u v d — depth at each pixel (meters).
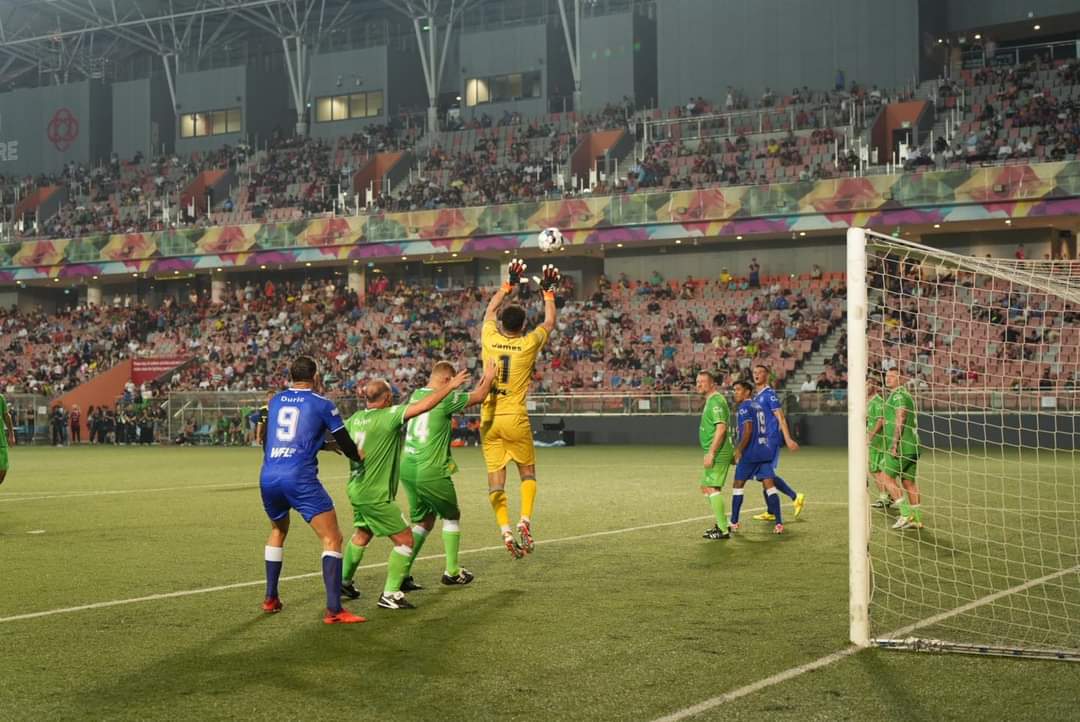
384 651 6.09
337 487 18.84
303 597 7.88
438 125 53.00
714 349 37.91
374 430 7.36
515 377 8.70
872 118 42.03
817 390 32.69
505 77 53.44
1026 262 8.33
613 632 6.56
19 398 43.22
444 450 8.04
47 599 7.81
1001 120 39.97
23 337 50.94
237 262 46.75
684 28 47.34
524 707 4.98
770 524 12.34
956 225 36.97
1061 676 5.51
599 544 10.68
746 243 42.03
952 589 8.12
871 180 36.84
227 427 39.66
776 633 6.52
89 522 13.11
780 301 39.09
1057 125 38.66
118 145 59.69
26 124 60.59
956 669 5.66
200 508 14.88
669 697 5.13
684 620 6.91
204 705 5.04
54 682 5.46
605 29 50.03
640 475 20.50
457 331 42.47
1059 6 43.66
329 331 45.19
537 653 6.02
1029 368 26.88
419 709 4.96
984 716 4.82
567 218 41.19
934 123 41.66
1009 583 8.40
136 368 46.38
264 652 6.09
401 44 57.09
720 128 44.31
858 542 6.27
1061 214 34.34
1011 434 26.91
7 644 6.32
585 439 35.06
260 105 57.94
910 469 11.80
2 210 56.59
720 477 11.02
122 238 48.97
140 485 19.44
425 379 40.00
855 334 6.38
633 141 46.84
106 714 4.91
